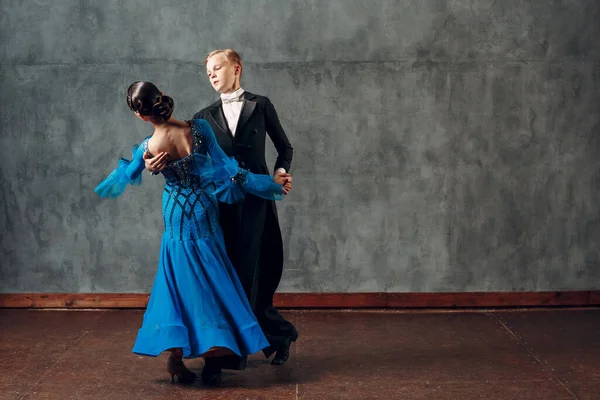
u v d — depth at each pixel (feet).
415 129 15.92
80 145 16.01
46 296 16.33
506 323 15.20
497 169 16.01
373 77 15.80
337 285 16.30
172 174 11.44
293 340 12.87
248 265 12.25
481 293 16.28
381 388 11.59
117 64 15.81
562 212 16.14
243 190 11.65
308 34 15.71
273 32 15.70
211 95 15.87
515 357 13.06
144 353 11.16
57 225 16.21
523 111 15.88
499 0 15.66
